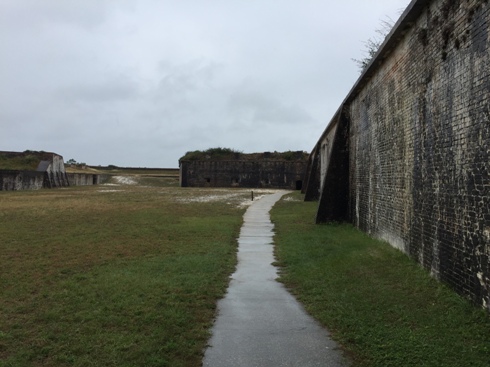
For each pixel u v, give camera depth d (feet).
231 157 219.82
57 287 26.14
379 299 22.94
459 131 22.38
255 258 36.60
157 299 23.47
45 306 22.33
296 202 102.01
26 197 115.85
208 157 220.64
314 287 26.32
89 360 15.83
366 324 19.39
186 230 52.06
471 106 20.95
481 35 19.88
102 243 42.78
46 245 41.42
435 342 16.97
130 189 170.30
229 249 40.16
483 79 19.69
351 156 57.36
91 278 28.40
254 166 209.56
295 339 18.33
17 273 29.89
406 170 32.65
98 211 76.59
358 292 24.41
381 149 41.14
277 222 60.75
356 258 33.35
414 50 30.53
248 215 71.10
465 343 16.78
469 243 20.97
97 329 18.94
